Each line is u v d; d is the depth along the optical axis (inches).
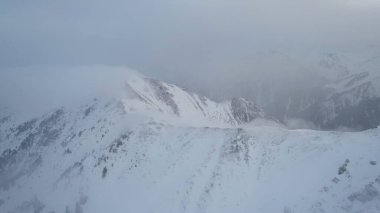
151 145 7564.0
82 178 7628.0
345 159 5856.3
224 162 6628.9
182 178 6643.7
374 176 5393.7
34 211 7790.4
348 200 5319.9
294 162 6279.5
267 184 6131.9
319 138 6505.9
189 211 6082.7
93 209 6860.2
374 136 6087.6
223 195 6156.5
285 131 6934.1
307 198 5620.1
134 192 6786.4
